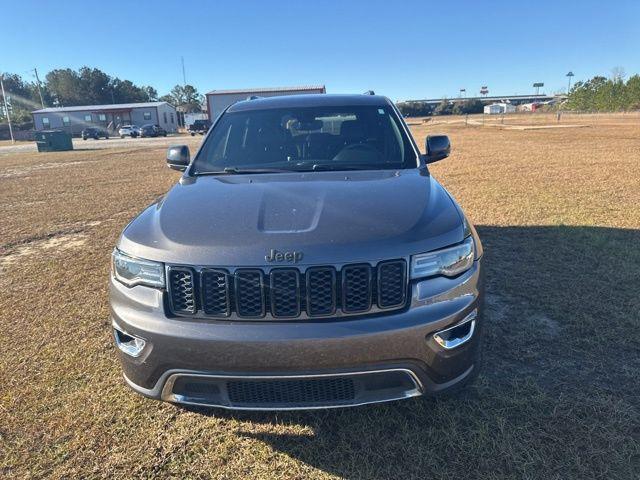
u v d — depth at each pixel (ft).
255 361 6.74
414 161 10.59
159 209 8.68
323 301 6.84
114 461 7.64
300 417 8.48
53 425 8.50
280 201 8.23
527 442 7.61
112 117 218.18
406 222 7.43
